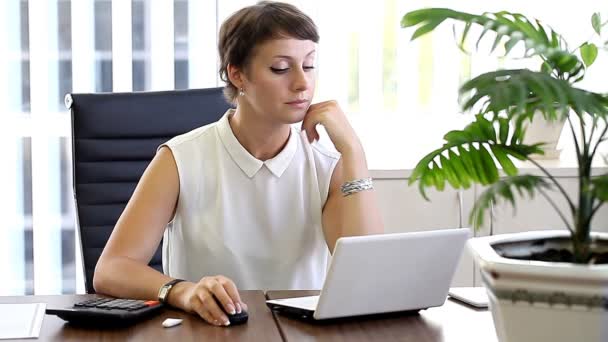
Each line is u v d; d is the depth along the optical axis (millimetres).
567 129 3764
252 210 2309
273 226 2318
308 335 1676
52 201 3730
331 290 1702
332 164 2369
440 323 1774
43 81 3662
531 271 1330
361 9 3660
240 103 2268
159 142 2658
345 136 2303
